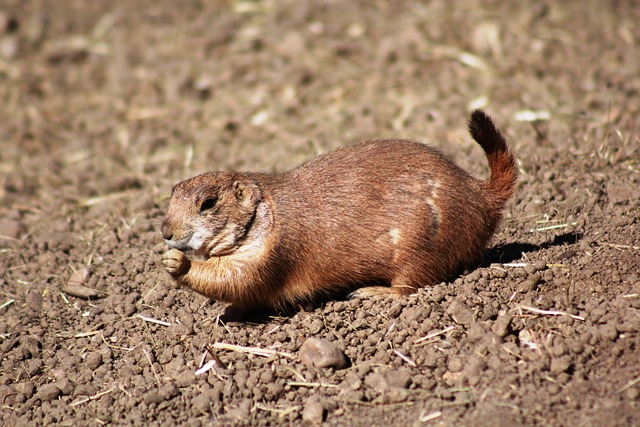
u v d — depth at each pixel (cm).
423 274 1513
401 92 2664
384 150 1556
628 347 1343
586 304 1441
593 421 1212
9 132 2827
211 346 1502
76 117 2906
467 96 2561
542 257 1606
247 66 3003
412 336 1441
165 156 2531
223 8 3475
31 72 3219
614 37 2780
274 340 1503
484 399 1289
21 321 1675
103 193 2303
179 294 1694
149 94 2958
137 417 1378
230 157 2433
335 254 1508
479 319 1446
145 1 3650
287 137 2509
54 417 1427
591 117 2292
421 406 1299
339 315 1520
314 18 3228
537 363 1333
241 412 1342
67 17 3591
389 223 1491
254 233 1495
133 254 1847
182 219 1467
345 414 1309
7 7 3669
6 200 2348
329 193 1512
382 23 3108
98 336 1602
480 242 1555
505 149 1548
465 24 2981
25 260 1920
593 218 1742
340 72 2856
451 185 1508
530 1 3047
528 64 2677
